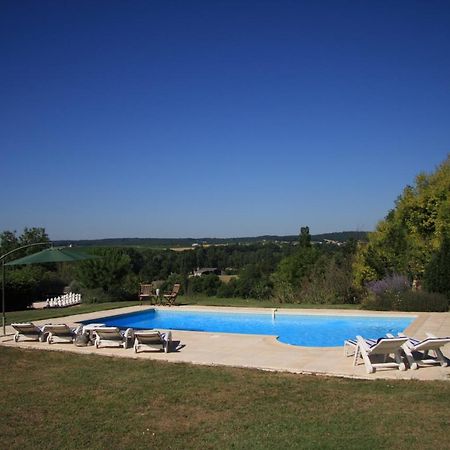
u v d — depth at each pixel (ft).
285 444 20.71
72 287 104.06
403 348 33.81
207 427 23.09
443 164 88.07
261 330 62.13
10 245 152.15
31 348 43.83
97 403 27.17
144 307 76.64
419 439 20.68
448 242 69.46
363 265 83.97
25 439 22.03
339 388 28.89
